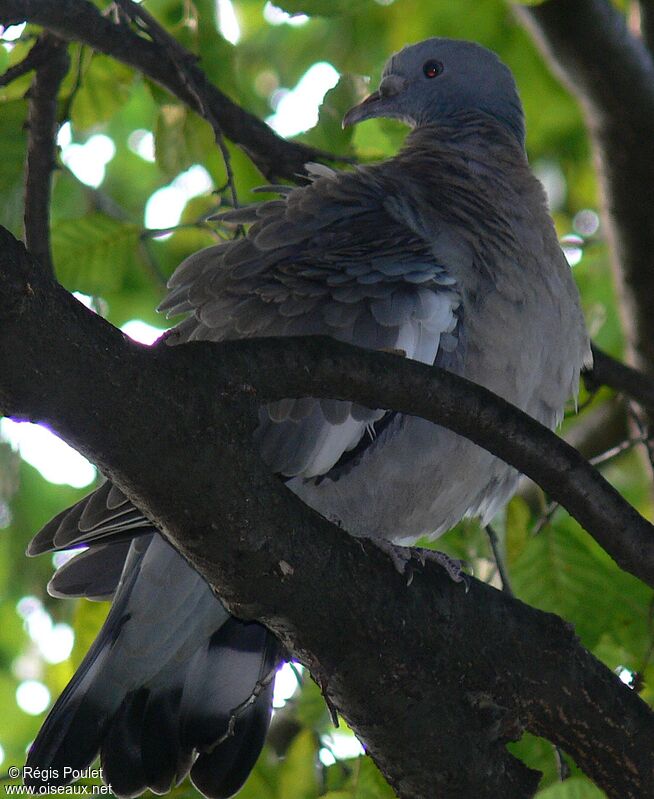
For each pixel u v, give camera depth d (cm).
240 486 545
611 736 647
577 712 644
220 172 1161
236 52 1036
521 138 1096
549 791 649
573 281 870
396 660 612
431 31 1452
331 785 908
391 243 783
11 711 1534
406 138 1025
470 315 772
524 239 831
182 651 788
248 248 820
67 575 812
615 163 1117
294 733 1121
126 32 958
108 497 725
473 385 574
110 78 1116
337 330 730
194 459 529
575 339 847
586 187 1662
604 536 592
